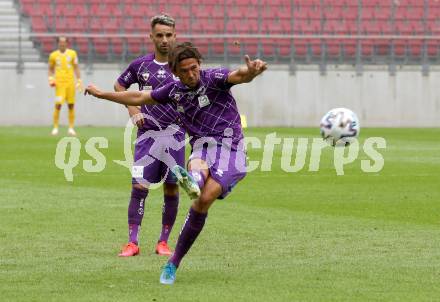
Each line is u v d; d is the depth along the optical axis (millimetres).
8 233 32250
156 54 30016
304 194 44375
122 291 22875
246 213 37531
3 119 108312
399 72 112500
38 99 108500
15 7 116250
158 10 117562
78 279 24422
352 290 22891
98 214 37031
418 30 118000
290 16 118188
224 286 23484
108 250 29297
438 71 112625
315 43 112938
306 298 22016
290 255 28047
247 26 117188
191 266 26375
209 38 111375
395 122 112750
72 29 114500
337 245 29781
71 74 87312
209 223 34656
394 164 59875
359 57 112188
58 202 40688
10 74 108062
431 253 28234
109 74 109750
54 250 29031
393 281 24016
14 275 24938
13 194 43562
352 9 119062
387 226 34000
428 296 22172
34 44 111875
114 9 116875
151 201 41531
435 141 82000
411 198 42812
